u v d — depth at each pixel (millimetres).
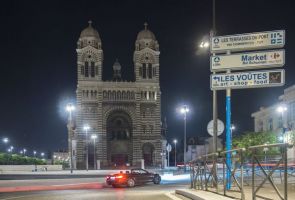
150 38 134375
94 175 63156
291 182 16547
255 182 14703
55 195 27016
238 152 16578
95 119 128875
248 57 22203
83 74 130750
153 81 132750
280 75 21594
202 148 145125
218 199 17422
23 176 59938
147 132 130625
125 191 31750
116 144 131750
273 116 87938
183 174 57438
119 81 132000
